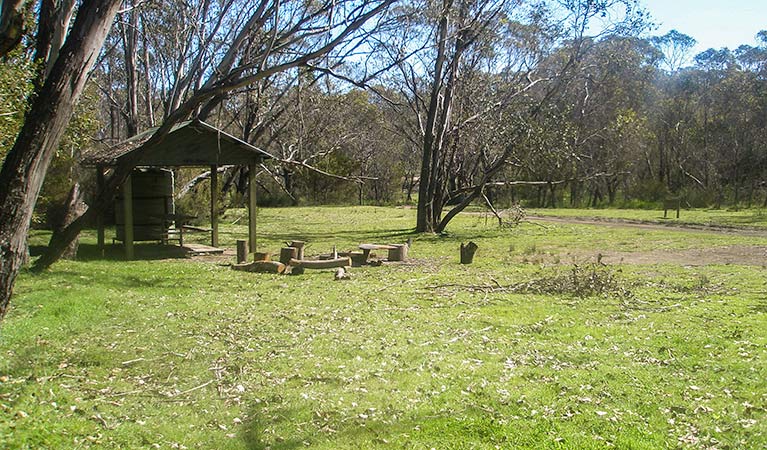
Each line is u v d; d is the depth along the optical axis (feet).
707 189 170.50
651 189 176.96
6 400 19.31
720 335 28.14
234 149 58.59
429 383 21.61
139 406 19.74
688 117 188.65
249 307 34.37
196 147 56.49
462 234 87.86
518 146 85.15
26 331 26.84
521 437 17.30
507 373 22.76
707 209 155.43
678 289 41.09
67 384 21.34
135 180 62.90
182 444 17.15
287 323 30.66
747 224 104.68
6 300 19.54
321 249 68.03
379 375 22.57
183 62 83.20
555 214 139.44
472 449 16.61
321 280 44.75
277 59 66.08
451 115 93.86
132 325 29.63
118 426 18.08
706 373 22.75
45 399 19.70
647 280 45.34
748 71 184.65
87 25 20.54
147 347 25.98
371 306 34.96
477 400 20.06
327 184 183.01
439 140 89.76
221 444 17.16
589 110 110.93
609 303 35.96
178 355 24.95
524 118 84.07
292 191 184.14
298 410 19.30
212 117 126.00
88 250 59.52
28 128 19.61
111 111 136.15
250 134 106.83
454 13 70.33
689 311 33.58
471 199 90.22
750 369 23.06
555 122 85.61
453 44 86.79
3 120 35.70
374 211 152.05
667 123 188.65
